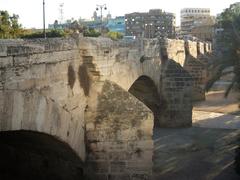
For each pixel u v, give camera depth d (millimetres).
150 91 45719
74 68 22203
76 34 23109
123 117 23859
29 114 17328
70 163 24359
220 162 34531
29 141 21578
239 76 33344
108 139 23891
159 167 33156
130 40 33094
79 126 22953
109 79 26578
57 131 19922
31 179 25750
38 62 17969
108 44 26344
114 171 23906
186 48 65688
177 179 30594
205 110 58969
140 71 37125
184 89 47094
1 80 15430
